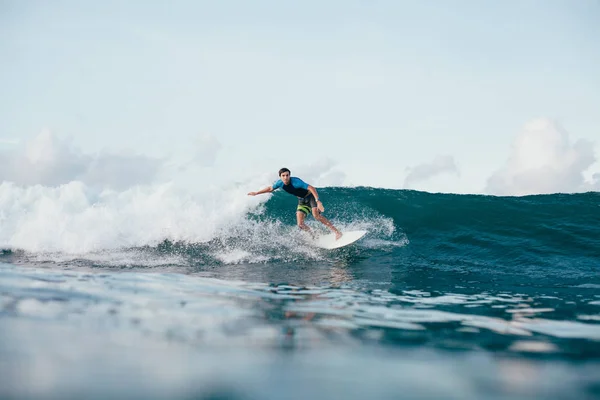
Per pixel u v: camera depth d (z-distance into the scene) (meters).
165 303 3.00
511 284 5.14
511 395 1.48
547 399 1.45
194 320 2.48
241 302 3.29
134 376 1.46
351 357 1.88
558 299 4.14
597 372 1.79
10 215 7.84
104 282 3.97
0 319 2.21
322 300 3.68
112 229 7.56
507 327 2.80
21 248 6.91
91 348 1.76
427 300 3.91
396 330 2.56
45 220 7.61
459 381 1.62
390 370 1.71
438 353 2.03
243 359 1.75
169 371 1.54
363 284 4.89
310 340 2.17
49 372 1.45
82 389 1.31
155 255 6.73
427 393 1.46
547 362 1.94
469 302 3.87
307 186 7.93
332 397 1.38
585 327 2.86
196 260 6.51
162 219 7.94
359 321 2.79
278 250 7.43
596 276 5.82
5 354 1.62
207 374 1.53
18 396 1.23
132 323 2.29
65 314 2.42
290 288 4.38
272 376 1.56
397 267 6.45
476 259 7.27
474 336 2.48
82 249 6.93
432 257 7.41
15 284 3.58
